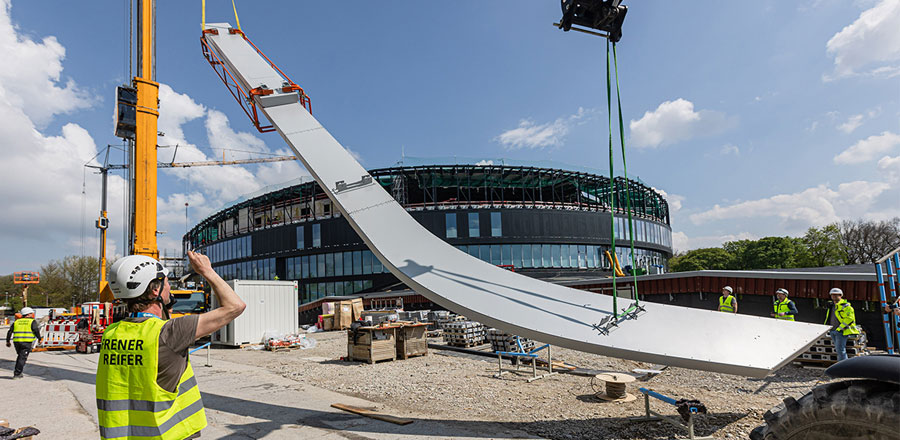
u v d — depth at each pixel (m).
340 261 49.78
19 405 7.78
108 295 17.19
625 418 6.08
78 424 6.54
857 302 13.53
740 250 66.50
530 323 5.55
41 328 17.83
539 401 7.18
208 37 11.62
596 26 5.14
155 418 2.24
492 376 9.48
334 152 8.47
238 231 62.97
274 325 18.09
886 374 2.67
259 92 9.54
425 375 9.84
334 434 5.59
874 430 2.68
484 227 47.34
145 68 15.08
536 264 47.72
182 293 17.86
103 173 36.72
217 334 17.66
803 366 10.14
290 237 52.97
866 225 56.00
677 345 5.15
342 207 7.39
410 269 6.46
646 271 52.44
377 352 11.84
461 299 5.95
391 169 50.28
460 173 51.09
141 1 15.13
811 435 2.97
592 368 10.58
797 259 58.59
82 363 13.54
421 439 5.34
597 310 5.99
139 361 2.26
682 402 5.16
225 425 6.07
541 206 49.91
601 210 52.16
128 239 14.95
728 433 5.43
